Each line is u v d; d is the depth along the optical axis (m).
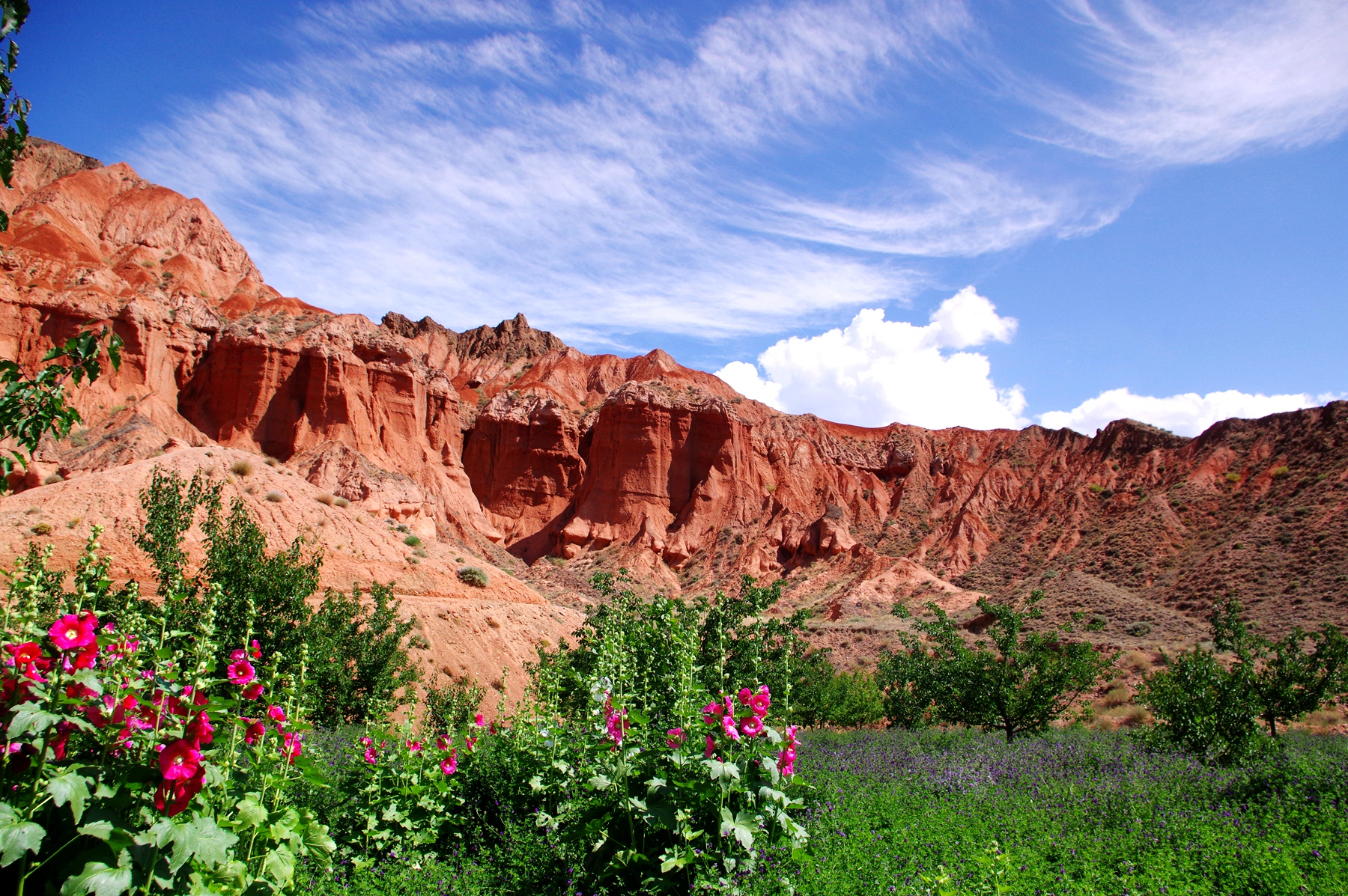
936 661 29.06
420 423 111.06
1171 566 79.88
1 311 83.81
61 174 131.62
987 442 135.25
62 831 4.98
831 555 104.69
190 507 21.52
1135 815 10.77
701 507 116.62
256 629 20.81
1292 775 12.47
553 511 122.94
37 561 5.30
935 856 9.05
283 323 104.25
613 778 8.17
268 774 6.91
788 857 8.19
